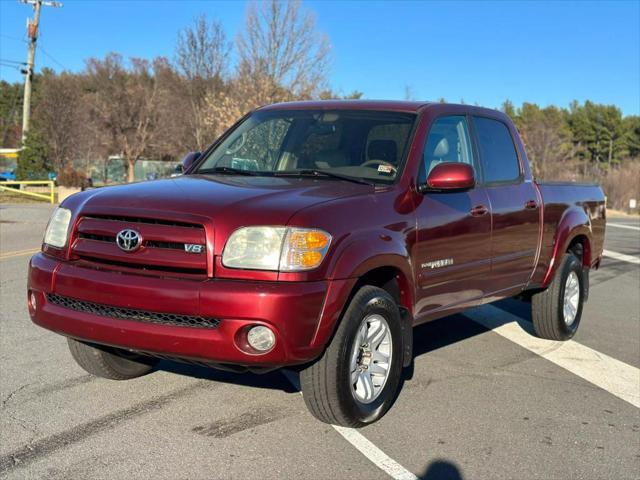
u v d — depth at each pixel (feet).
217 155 17.87
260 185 14.29
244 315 11.69
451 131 17.38
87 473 11.76
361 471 12.12
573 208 21.84
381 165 15.55
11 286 28.30
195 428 13.79
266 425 14.02
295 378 16.96
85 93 171.83
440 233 15.42
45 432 13.44
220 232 12.16
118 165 167.43
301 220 12.26
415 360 19.34
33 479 11.50
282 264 12.01
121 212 12.90
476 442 13.61
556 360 19.67
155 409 14.78
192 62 125.49
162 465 12.13
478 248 16.89
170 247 12.53
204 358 12.05
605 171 172.35
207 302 11.78
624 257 45.91
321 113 17.61
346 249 12.68
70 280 12.98
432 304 15.71
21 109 279.49
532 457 13.00
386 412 14.74
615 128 300.40
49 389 15.87
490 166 18.47
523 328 23.50
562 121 282.15
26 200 92.38
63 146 153.48
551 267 20.59
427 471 12.24
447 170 14.94
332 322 12.38
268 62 89.92
